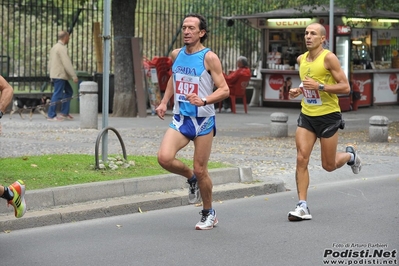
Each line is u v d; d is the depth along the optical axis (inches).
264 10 2556.6
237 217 863.1
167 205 928.3
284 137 1587.1
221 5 2454.5
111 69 2281.0
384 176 1177.4
